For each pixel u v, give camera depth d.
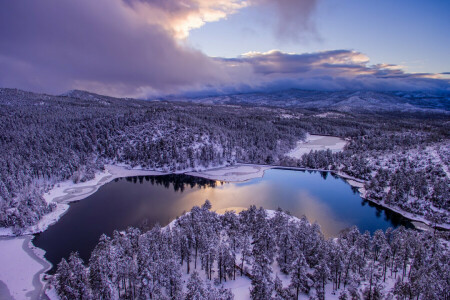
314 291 74.12
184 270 85.56
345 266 76.44
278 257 88.12
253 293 67.31
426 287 61.88
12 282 85.56
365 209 147.88
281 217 107.06
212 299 62.81
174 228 95.69
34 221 121.88
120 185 187.38
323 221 131.50
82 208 145.50
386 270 85.94
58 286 74.44
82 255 100.50
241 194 168.25
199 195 166.25
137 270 73.50
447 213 132.75
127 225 124.62
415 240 86.06
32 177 178.88
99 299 66.12
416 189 151.25
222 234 104.62
